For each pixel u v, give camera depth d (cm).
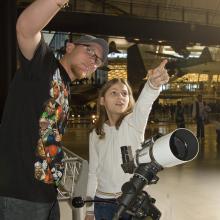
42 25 139
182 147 128
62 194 473
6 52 491
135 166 138
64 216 411
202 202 538
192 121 2289
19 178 159
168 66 2175
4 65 487
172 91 2723
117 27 1258
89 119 2583
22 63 151
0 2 488
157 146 125
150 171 128
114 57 2369
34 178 159
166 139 123
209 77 2675
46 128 158
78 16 1194
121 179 222
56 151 163
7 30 494
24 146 158
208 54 2189
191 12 1627
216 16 1641
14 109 159
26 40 144
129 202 127
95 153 235
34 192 160
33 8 134
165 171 780
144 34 1311
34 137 158
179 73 2348
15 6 504
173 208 506
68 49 178
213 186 641
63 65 176
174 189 619
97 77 2512
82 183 350
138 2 1563
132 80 2161
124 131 217
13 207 159
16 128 159
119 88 221
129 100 225
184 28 1345
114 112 221
